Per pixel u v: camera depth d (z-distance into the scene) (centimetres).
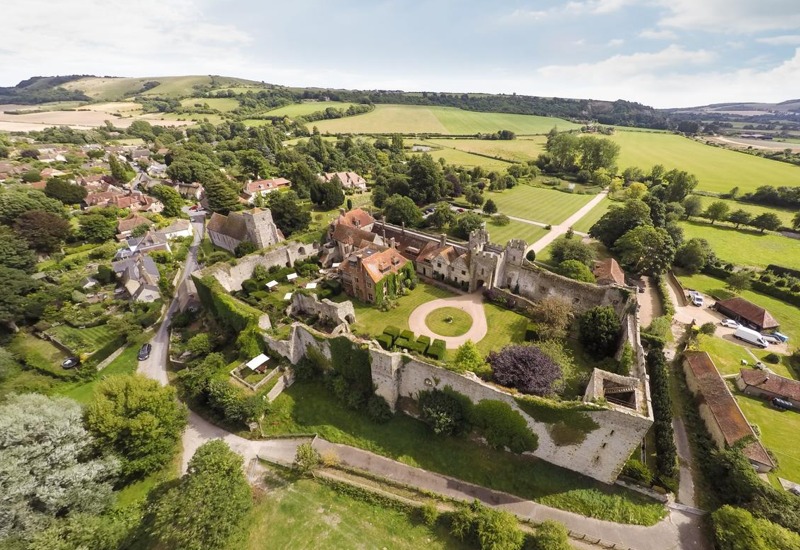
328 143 19400
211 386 4719
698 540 3372
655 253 7744
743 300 6669
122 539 3422
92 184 12750
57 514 3416
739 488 3522
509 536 3228
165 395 4300
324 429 4569
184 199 13650
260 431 4584
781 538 2922
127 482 4062
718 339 6031
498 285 7131
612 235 9156
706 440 4247
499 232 10625
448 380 4244
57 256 8462
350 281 7212
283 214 9656
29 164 14025
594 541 3406
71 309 6756
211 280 6353
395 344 5484
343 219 8706
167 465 4247
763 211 11812
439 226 10925
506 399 3931
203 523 3098
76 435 3647
